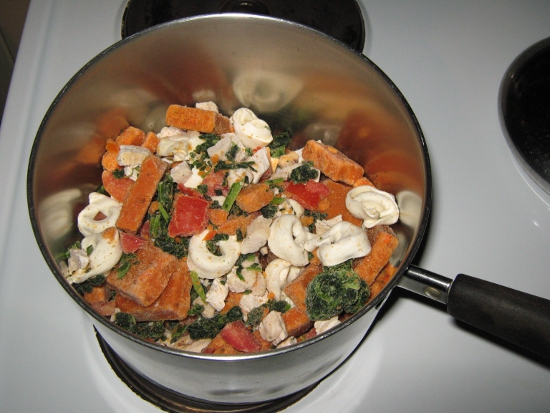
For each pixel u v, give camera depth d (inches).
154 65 10.8
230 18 10.0
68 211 10.6
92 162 11.4
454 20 14.5
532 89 13.1
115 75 10.4
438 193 12.2
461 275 8.3
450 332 10.8
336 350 8.4
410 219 10.1
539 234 11.8
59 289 10.9
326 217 12.1
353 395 10.2
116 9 14.1
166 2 13.4
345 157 12.1
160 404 10.0
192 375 7.8
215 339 10.3
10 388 9.8
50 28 13.8
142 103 11.6
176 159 12.2
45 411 9.7
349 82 10.5
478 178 12.4
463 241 11.7
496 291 7.9
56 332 10.5
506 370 10.4
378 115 10.6
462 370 10.4
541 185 12.1
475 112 13.3
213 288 10.9
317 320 10.2
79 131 10.4
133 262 10.5
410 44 14.1
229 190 11.4
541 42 13.4
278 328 10.4
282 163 12.5
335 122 12.0
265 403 10.1
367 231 11.3
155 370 8.3
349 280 9.9
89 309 7.2
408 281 8.4
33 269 11.0
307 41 10.1
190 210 10.9
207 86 12.0
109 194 11.9
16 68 13.2
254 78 11.6
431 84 13.6
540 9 14.8
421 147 8.9
